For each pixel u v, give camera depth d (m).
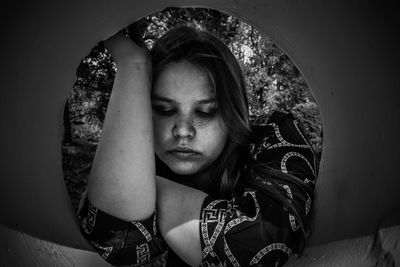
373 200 1.19
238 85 1.47
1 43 1.05
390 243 1.10
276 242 1.20
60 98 1.32
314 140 3.31
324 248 1.29
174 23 3.36
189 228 1.19
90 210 1.23
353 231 1.23
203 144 1.43
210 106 1.41
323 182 1.39
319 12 1.27
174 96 1.39
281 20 1.39
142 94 1.21
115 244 1.25
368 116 1.21
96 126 3.52
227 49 1.47
